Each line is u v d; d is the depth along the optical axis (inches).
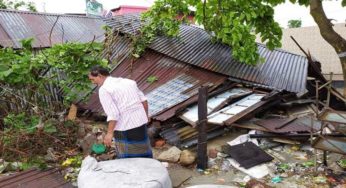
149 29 305.6
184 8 294.7
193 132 211.9
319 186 153.2
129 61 301.1
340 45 154.6
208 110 224.1
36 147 195.9
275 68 290.0
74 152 202.4
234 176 168.2
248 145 191.5
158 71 284.0
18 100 225.6
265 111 242.7
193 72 273.1
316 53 610.9
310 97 293.7
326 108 158.2
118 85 143.3
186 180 165.2
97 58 231.9
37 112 220.8
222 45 312.5
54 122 221.8
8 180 158.4
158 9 301.7
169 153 189.6
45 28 360.5
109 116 140.1
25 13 366.0
